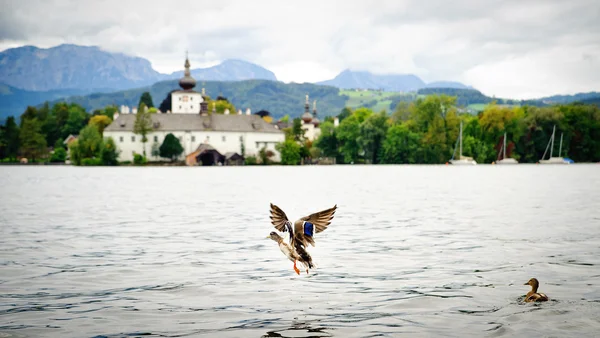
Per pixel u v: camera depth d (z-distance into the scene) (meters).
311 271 18.50
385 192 59.06
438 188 65.50
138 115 179.62
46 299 15.30
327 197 52.00
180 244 24.17
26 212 38.59
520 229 28.31
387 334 12.39
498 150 173.50
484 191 59.88
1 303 14.92
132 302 14.98
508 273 18.02
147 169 151.75
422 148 177.25
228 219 33.81
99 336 12.34
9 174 117.38
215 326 12.99
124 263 20.02
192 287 16.47
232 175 109.12
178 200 49.34
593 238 25.09
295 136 197.25
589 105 173.50
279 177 99.44
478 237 25.70
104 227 30.09
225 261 20.33
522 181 81.12
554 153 167.12
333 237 25.88
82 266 19.48
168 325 13.09
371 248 22.88
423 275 17.88
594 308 14.10
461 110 189.75
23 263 20.05
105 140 180.88
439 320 13.33
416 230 28.20
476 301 14.87
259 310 14.23
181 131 182.75
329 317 13.62
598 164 171.75
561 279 17.12
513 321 13.20
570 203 44.12
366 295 15.57
